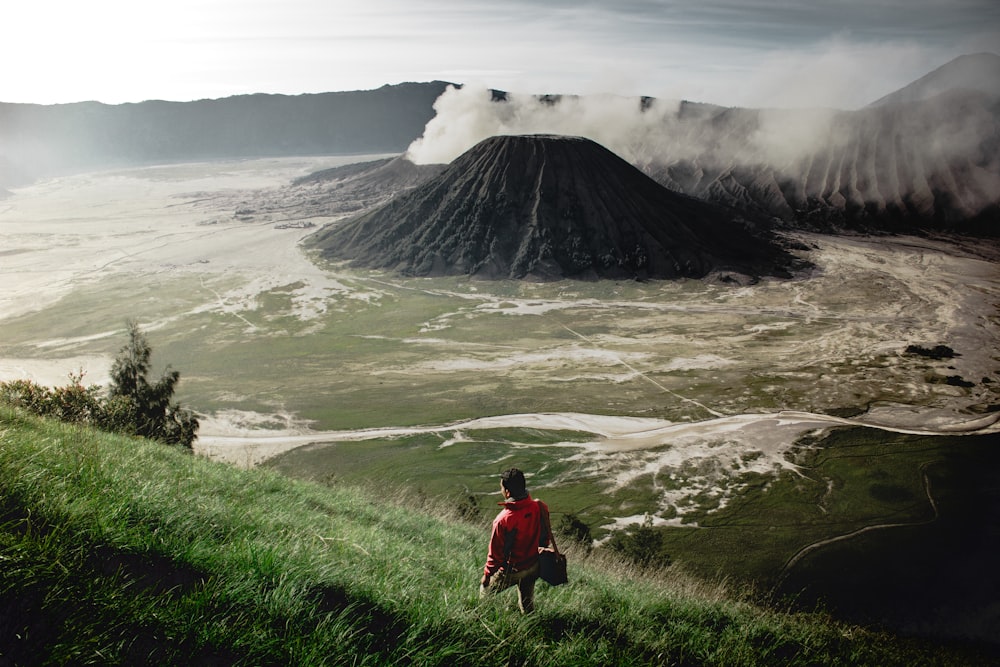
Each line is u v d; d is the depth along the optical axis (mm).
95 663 4129
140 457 10875
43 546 4770
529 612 7047
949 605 41531
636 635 7289
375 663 4945
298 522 9141
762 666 7840
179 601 4848
